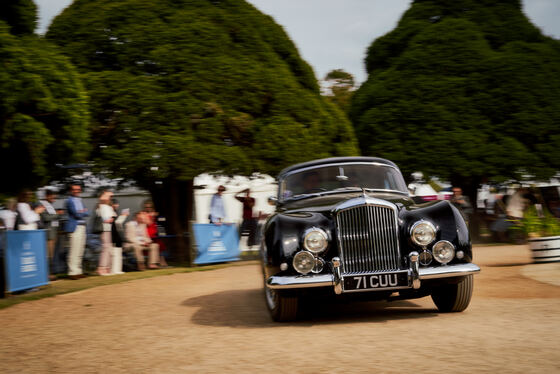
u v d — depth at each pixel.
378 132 19.39
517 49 19.62
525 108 18.55
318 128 16.53
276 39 17.30
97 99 14.69
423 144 18.73
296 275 5.16
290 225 5.33
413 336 4.46
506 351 3.79
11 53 10.72
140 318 6.29
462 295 5.55
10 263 8.61
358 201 5.29
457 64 19.39
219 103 15.34
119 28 15.69
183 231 17.23
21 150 11.30
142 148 14.18
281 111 16.09
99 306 7.45
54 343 5.06
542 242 10.17
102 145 14.84
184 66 15.24
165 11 16.12
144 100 14.68
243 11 17.02
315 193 6.61
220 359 4.03
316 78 18.14
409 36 21.22
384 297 5.46
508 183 18.91
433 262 5.24
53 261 11.16
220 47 15.95
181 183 17.19
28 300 8.29
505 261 11.34
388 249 5.27
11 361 4.39
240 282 9.68
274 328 5.27
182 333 5.21
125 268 12.88
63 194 16.88
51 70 11.35
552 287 7.21
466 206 16.59
